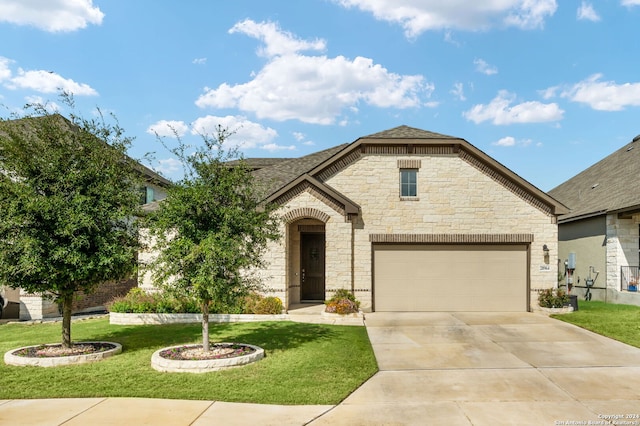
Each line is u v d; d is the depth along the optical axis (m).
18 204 9.16
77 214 9.44
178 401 7.33
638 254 18.59
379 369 9.30
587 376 8.77
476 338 12.18
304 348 10.75
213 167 10.09
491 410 7.05
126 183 10.76
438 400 7.52
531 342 11.65
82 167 10.25
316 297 18.56
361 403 7.38
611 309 16.39
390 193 16.98
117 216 9.98
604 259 19.41
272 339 11.79
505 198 16.92
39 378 8.45
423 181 17.02
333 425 6.47
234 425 6.41
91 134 10.40
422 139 16.89
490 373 9.01
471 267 16.91
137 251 11.05
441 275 16.89
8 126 9.98
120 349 10.55
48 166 9.80
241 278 10.29
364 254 16.77
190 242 9.38
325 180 17.05
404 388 8.14
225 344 10.75
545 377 8.72
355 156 17.12
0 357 10.10
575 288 21.97
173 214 9.77
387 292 16.84
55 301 10.41
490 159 16.75
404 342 11.72
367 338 12.16
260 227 10.27
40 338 12.34
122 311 14.86
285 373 8.73
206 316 9.96
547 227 16.86
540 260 16.77
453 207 16.94
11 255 9.24
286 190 16.11
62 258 9.35
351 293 16.19
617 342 11.55
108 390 7.77
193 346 10.48
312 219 18.45
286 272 16.02
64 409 6.99
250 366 9.17
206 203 9.84
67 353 9.92
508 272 16.86
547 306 16.09
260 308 15.16
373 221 16.91
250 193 10.37
